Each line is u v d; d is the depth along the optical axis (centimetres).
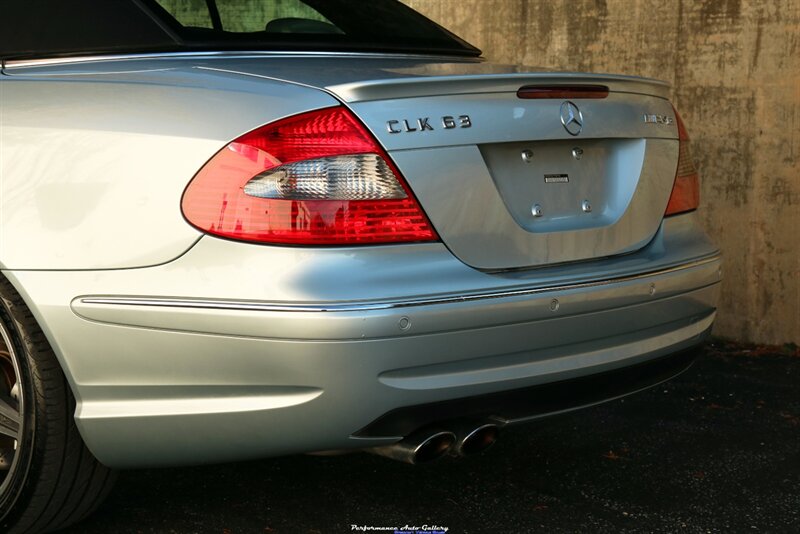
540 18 509
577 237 260
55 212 246
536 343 245
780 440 352
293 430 228
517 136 249
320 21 301
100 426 245
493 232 243
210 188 230
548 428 361
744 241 474
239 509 289
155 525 279
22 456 259
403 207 230
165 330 232
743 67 461
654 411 383
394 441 234
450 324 229
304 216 224
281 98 234
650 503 295
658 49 479
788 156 458
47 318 243
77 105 254
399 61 283
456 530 275
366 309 220
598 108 269
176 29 271
